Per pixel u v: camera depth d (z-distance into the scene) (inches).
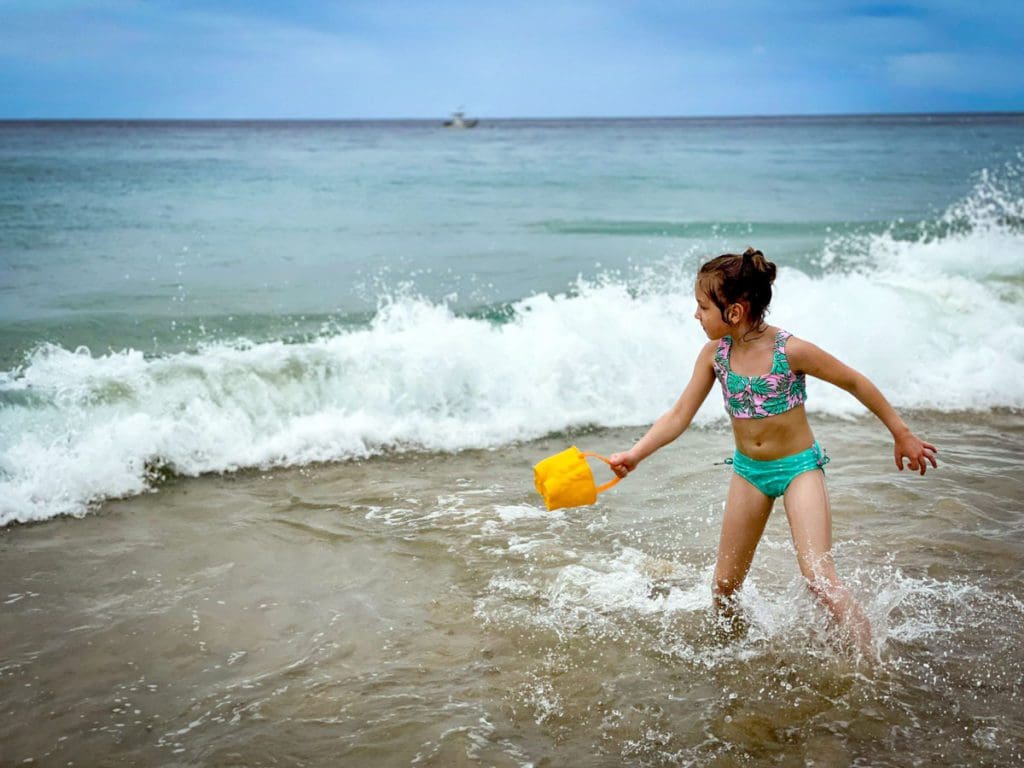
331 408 240.2
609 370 265.9
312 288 387.5
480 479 209.2
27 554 167.5
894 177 1021.8
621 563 161.8
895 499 190.1
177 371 235.6
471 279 412.8
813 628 131.5
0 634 137.3
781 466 128.4
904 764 102.8
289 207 658.8
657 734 109.9
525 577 156.6
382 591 152.1
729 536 135.3
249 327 321.7
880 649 127.6
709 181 954.7
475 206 692.1
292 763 105.2
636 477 209.6
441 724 112.8
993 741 107.0
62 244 473.1
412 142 2274.9
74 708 117.5
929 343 295.3
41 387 225.0
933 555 161.6
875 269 409.4
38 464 199.0
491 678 123.9
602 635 135.0
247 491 200.8
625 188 861.8
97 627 139.6
